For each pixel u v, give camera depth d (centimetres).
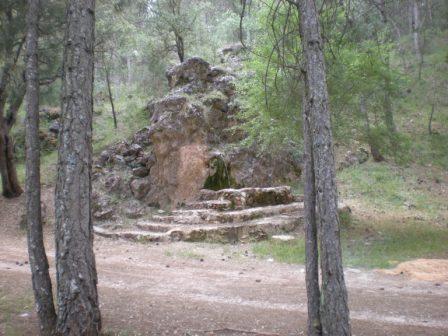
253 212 1413
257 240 1269
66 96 498
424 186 1833
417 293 731
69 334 484
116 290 777
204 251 1172
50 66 1673
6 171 1972
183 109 1822
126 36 2039
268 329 559
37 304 527
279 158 1889
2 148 1950
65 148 493
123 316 616
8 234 1588
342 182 1912
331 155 438
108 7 1794
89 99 507
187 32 2470
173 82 2030
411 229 1338
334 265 422
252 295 736
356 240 1219
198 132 1792
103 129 2516
